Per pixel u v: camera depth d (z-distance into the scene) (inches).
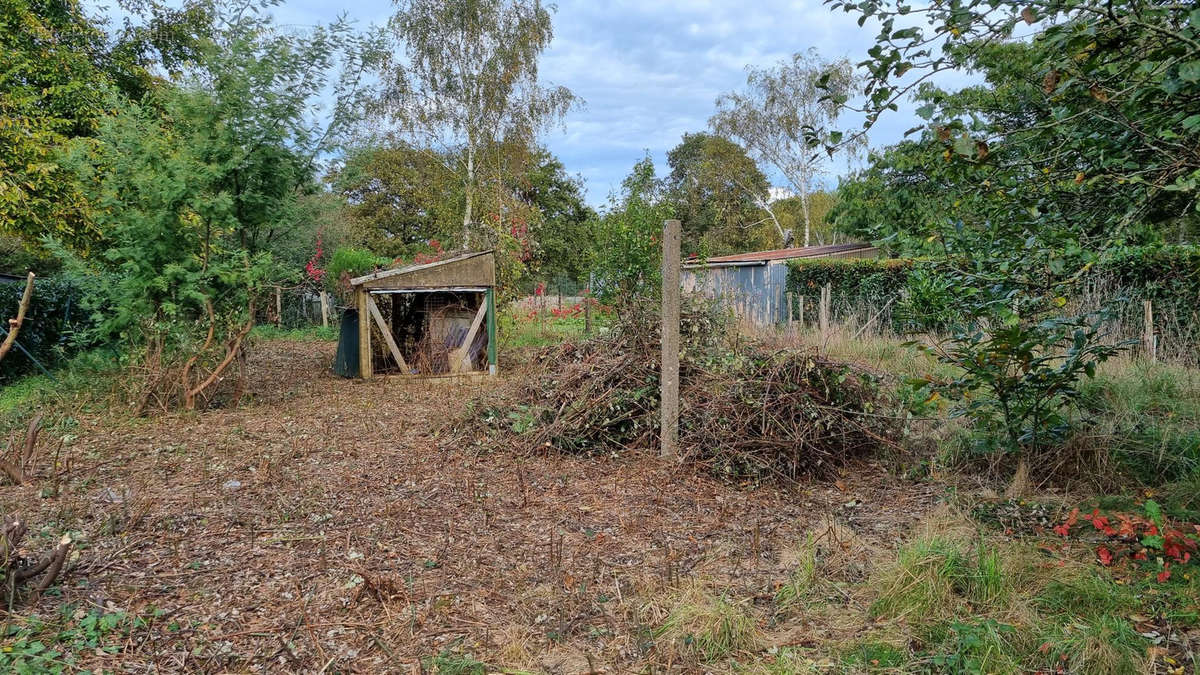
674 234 207.0
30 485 192.7
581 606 122.9
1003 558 129.2
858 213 781.3
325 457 226.5
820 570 135.7
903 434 220.7
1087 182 117.4
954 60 108.2
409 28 745.6
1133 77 106.3
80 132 563.5
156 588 128.5
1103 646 100.3
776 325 477.7
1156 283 289.4
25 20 528.1
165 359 313.6
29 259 667.4
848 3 109.7
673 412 210.2
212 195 313.3
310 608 122.2
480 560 143.6
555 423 229.0
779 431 203.5
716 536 157.1
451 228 784.9
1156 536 125.4
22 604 118.4
